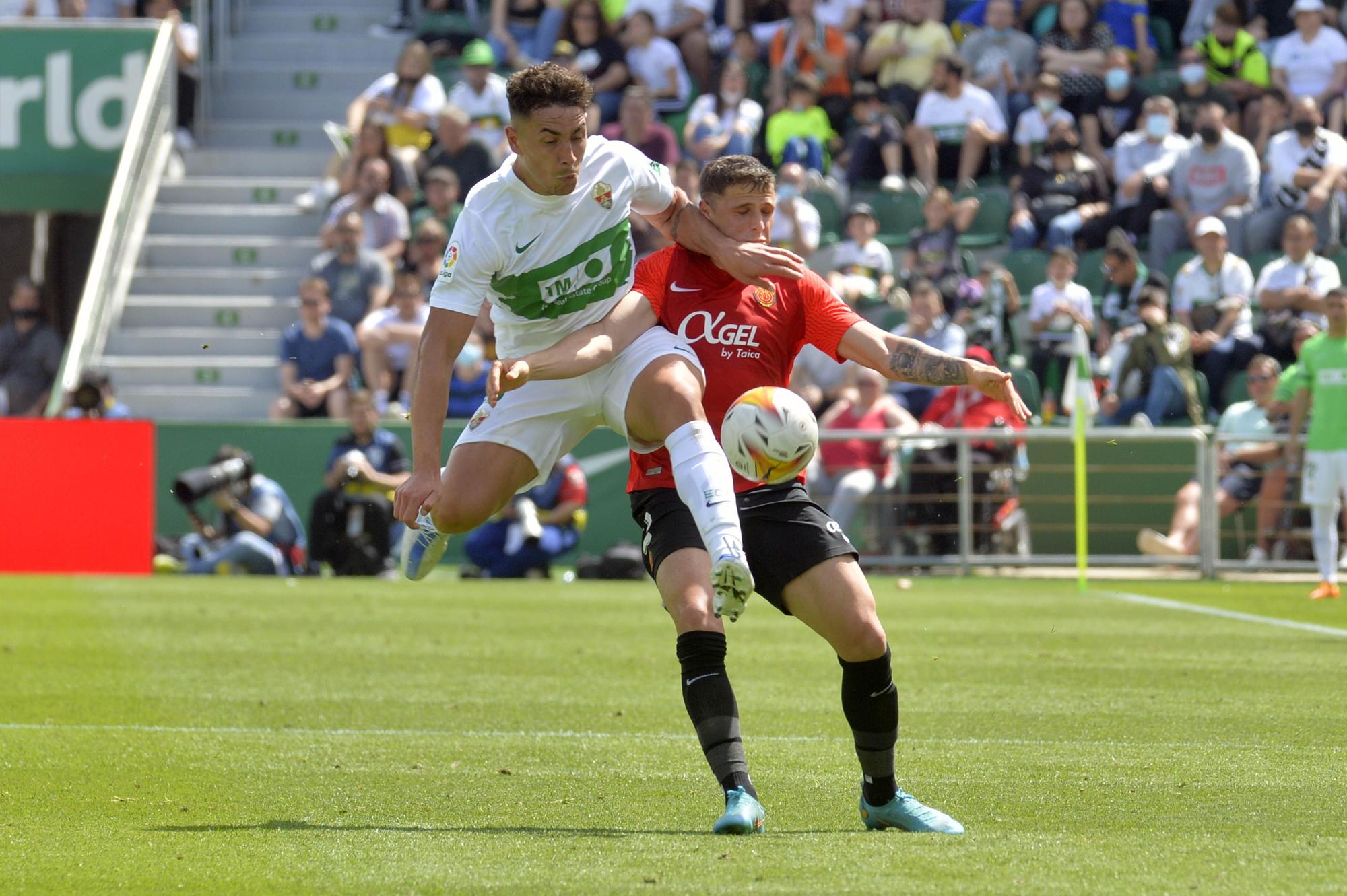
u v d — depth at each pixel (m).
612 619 31.23
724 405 13.42
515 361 12.96
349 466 41.56
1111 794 14.11
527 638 27.83
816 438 12.55
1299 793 14.12
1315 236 48.56
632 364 13.41
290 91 61.25
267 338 52.88
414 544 14.80
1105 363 45.25
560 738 17.41
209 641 27.16
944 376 13.14
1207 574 42.81
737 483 12.84
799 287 13.72
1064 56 54.34
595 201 13.46
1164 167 50.91
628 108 51.53
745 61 56.62
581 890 10.20
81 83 54.31
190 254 55.47
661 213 14.05
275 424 44.16
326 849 11.66
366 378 48.75
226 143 59.88
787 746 16.95
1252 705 19.95
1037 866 10.78
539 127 12.84
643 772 15.31
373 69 61.41
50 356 56.19
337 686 21.73
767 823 12.91
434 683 22.12
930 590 39.16
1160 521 43.34
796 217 50.31
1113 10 55.81
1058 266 46.81
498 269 13.40
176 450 43.97
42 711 19.31
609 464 44.31
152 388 51.69
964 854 11.27
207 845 11.83
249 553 42.28
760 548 12.66
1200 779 14.87
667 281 13.94
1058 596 37.03
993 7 55.34
